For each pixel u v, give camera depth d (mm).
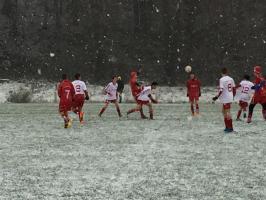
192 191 12266
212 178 13859
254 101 31375
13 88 78250
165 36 99438
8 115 38562
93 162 16594
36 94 74125
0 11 104438
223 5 105000
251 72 91000
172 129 27516
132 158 17375
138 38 101062
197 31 101062
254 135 24438
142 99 34688
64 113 28297
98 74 89500
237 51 96750
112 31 101000
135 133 25500
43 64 91188
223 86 25672
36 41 97875
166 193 12055
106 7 103562
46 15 103875
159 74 90312
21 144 21297
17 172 14875
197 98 37844
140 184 13102
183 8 103625
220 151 19016
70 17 103375
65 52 94750
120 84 62062
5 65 89625
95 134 25125
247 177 13992
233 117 36438
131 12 106312
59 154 18375
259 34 100125
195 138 23266
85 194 11984
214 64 93750
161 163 16359
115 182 13375
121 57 93938
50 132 26203
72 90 28453
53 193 12102
